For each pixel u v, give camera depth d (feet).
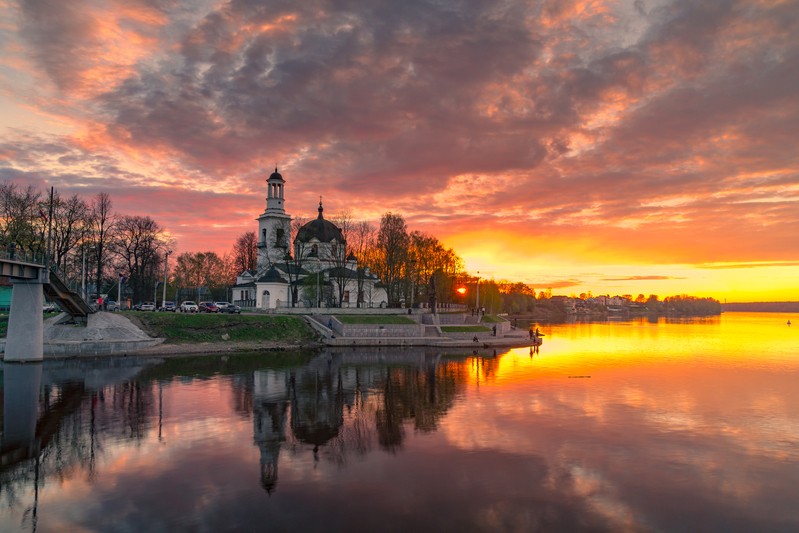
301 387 172.14
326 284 419.33
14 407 139.85
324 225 466.29
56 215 330.54
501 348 315.99
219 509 77.51
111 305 376.89
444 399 154.71
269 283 407.23
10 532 70.59
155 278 471.21
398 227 438.81
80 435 114.52
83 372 198.29
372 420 129.70
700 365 238.48
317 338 316.81
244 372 203.21
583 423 127.03
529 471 93.86
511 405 146.82
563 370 216.74
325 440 112.47
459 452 104.27
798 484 89.15
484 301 611.47
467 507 78.89
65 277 340.39
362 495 82.94
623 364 238.89
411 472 92.99
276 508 77.97
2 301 312.29
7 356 218.38
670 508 79.46
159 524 72.79
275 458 100.22
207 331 285.23
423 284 488.02
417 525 73.00
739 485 88.53
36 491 84.17
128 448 105.81
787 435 117.80
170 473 91.97
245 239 572.10
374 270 486.79
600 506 79.71
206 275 631.56
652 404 149.07
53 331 249.55
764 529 73.10
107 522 73.46
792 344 369.50
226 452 103.55
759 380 193.88
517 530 71.82
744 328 647.56
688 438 114.83
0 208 315.78
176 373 198.08
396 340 323.37
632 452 104.94
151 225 421.18
